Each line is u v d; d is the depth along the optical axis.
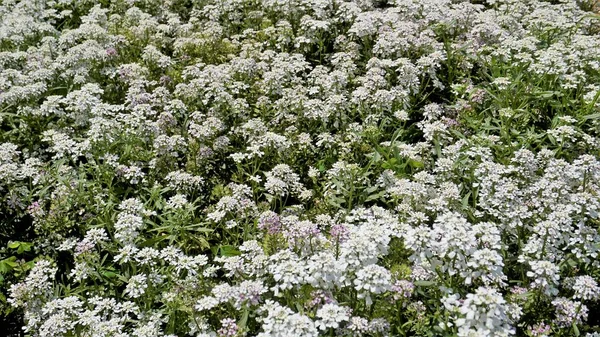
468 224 5.44
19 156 8.38
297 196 7.50
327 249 5.93
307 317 4.91
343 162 7.32
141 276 5.98
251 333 5.56
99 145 7.80
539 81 8.73
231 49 10.52
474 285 5.62
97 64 9.77
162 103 8.88
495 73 9.16
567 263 5.95
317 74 9.22
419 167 7.47
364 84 8.64
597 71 9.12
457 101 8.80
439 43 9.68
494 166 6.84
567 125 7.83
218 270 6.61
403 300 5.37
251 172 8.02
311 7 10.99
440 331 5.23
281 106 8.62
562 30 10.41
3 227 7.41
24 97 8.69
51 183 7.49
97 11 11.55
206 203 7.57
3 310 6.39
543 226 5.77
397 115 8.21
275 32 10.71
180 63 10.34
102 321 5.71
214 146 7.98
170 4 12.38
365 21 10.04
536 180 6.85
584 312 5.40
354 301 5.45
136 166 7.48
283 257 5.49
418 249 5.48
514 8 11.20
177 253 6.37
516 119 8.27
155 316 5.75
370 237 5.45
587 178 6.62
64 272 6.91
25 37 10.95
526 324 5.58
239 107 8.66
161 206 7.12
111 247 6.54
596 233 5.95
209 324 5.65
